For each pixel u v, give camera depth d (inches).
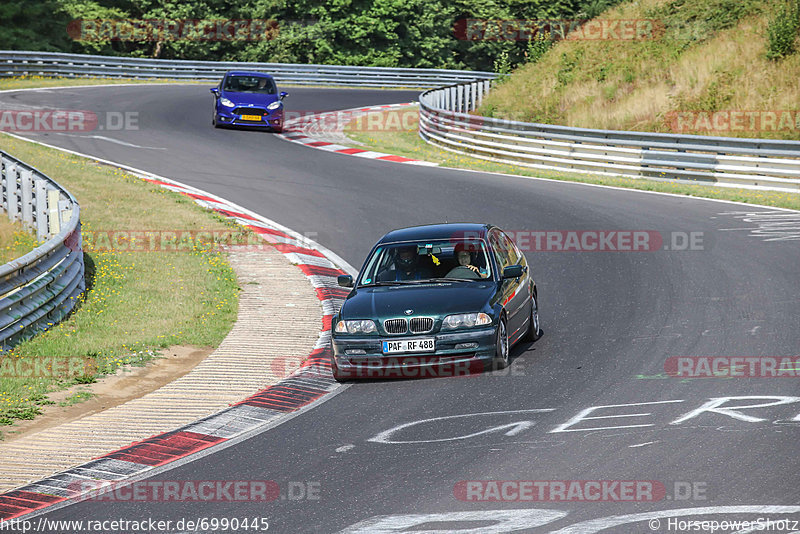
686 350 1539.1
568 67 5147.6
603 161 3656.5
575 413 1241.4
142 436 1242.0
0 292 1599.4
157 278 2181.3
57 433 1258.0
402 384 1459.2
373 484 1015.6
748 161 3235.7
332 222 2824.8
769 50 4301.2
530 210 2896.2
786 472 976.9
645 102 4335.6
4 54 5959.6
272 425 1277.1
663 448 1078.4
